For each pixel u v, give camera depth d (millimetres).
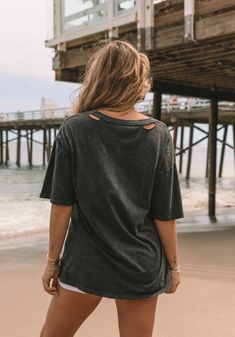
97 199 1541
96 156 1546
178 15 6941
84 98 1630
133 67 1600
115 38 7762
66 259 1604
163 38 7172
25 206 13703
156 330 3150
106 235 1551
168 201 1629
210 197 11367
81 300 1605
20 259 5961
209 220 10375
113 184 1543
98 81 1602
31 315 3543
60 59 9070
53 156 1641
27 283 4527
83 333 3107
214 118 11695
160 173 1615
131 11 7461
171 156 1649
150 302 1627
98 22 8016
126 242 1568
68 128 1580
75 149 1553
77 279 1567
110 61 1601
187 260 5535
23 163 47562
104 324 3264
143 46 7367
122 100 1595
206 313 3494
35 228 9445
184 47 7141
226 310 3559
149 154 1587
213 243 6828
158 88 10227
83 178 1545
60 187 1571
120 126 1569
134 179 1577
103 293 1550
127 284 1556
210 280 4473
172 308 3607
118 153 1563
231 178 31906
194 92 11039
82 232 1579
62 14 8805
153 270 1589
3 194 18812
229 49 7293
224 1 6227
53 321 1669
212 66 8844
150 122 1621
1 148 40281
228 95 11961
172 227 1658
